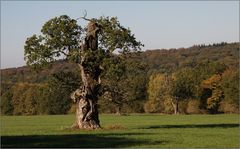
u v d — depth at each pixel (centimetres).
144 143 4869
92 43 7025
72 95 7138
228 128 8012
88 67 7012
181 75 18750
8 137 5641
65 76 7400
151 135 6000
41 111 19862
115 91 7269
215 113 18275
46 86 7494
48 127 8838
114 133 6353
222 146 4656
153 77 19462
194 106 18462
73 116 16650
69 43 6906
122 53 6969
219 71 18712
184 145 4719
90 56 6812
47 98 19500
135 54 7056
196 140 5300
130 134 6162
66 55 7075
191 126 8831
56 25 6919
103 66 6800
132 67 6881
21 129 8006
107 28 6906
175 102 18800
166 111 19112
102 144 4734
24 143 4806
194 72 18662
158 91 19038
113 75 6756
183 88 18525
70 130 6950
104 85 7194
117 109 17925
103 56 6800
